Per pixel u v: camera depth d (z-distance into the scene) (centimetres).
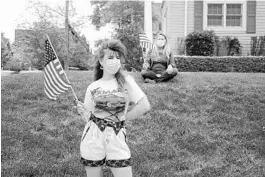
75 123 726
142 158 581
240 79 1071
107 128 376
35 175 523
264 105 849
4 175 514
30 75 1102
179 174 541
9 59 2302
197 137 676
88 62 2352
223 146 645
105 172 534
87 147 375
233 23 1803
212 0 1767
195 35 1644
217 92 929
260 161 592
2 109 781
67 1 1697
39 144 629
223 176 540
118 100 379
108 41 392
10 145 619
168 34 1775
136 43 1962
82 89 915
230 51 1703
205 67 1517
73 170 534
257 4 1772
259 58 1522
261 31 1778
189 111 802
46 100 843
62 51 2073
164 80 1019
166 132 696
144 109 391
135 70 1931
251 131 703
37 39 2128
